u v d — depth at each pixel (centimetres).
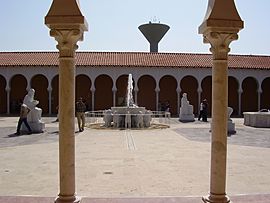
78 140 1741
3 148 1474
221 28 614
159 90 4169
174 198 711
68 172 610
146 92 4475
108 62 4197
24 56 4303
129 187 838
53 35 603
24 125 2136
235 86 4572
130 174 977
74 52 620
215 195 626
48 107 4419
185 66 4162
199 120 3219
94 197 723
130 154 1318
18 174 978
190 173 993
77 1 611
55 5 600
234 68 4212
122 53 4550
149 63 4209
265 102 4638
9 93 4166
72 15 594
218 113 626
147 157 1252
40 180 907
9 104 4141
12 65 4041
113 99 4138
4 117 3591
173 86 4500
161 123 2827
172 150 1420
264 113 2608
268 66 4334
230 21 614
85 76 4459
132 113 2489
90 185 855
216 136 627
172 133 2080
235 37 621
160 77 4172
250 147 1555
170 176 955
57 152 1366
